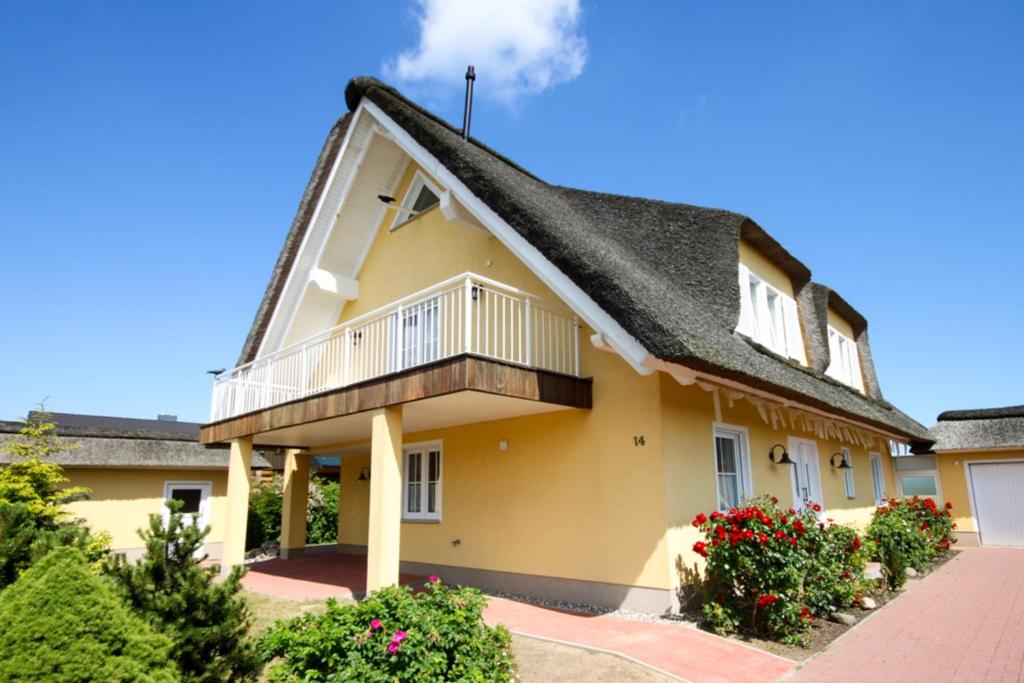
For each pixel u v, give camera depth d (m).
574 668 5.58
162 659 3.74
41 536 4.71
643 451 7.95
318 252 12.84
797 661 5.94
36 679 3.25
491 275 10.47
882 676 5.52
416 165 12.37
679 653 6.02
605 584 8.04
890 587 9.82
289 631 4.96
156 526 4.51
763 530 6.85
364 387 8.75
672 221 10.93
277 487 20.05
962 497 17.42
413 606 4.89
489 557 9.64
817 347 12.74
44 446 12.92
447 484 10.64
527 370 7.91
